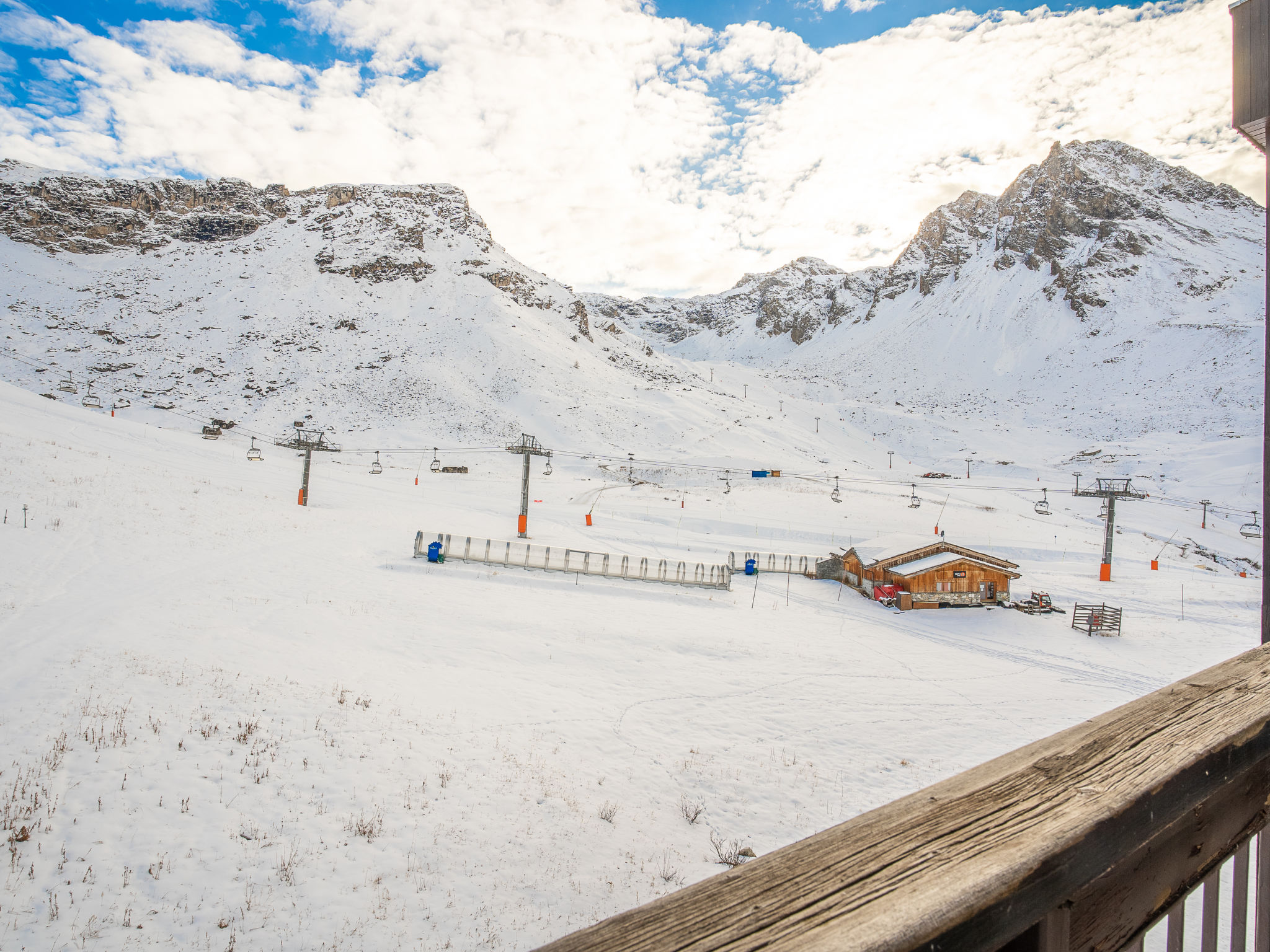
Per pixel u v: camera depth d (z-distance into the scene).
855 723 17.91
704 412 119.69
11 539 22.48
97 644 15.34
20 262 146.00
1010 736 17.81
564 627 23.70
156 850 8.62
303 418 96.25
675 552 43.38
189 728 11.82
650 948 0.74
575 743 14.69
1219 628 31.67
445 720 14.56
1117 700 21.42
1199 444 100.44
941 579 33.66
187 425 86.00
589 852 10.45
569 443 97.06
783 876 0.91
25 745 10.41
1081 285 198.50
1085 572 44.09
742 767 14.62
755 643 24.50
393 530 37.44
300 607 21.67
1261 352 131.38
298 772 11.11
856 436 131.38
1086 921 1.07
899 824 1.06
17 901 7.39
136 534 26.62
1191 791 1.23
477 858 9.77
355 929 7.92
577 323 176.38
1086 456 105.44
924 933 0.76
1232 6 2.33
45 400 56.28
